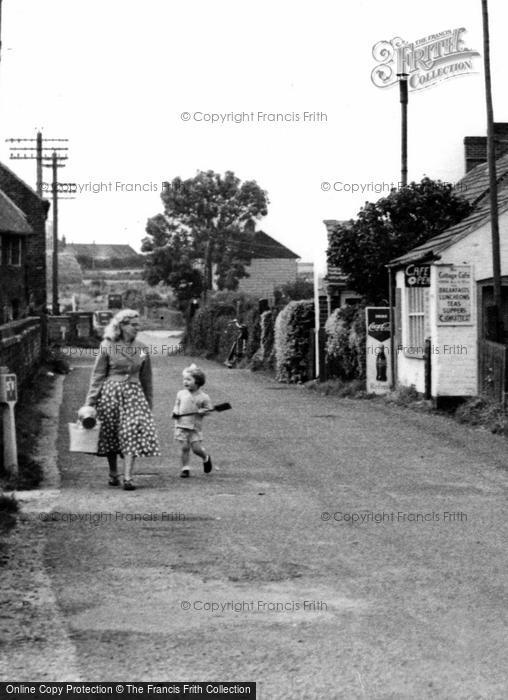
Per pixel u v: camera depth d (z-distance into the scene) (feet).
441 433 58.34
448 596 25.00
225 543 30.73
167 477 43.55
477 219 70.79
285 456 49.78
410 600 24.68
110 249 585.63
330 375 93.71
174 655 20.71
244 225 280.51
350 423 63.36
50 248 523.29
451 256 69.00
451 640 21.59
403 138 95.35
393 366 81.20
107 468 46.09
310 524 33.60
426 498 38.60
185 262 272.92
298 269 285.43
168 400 76.02
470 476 43.91
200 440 44.24
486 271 69.10
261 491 39.96
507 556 29.19
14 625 22.63
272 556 29.09
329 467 46.37
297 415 68.13
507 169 90.53
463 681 19.21
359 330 85.81
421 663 20.18
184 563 28.22
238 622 22.89
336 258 89.61
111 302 341.41
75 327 215.51
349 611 23.76
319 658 20.51
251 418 66.18
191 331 194.29
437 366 68.74
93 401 40.60
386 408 72.64
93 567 27.71
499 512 35.86
